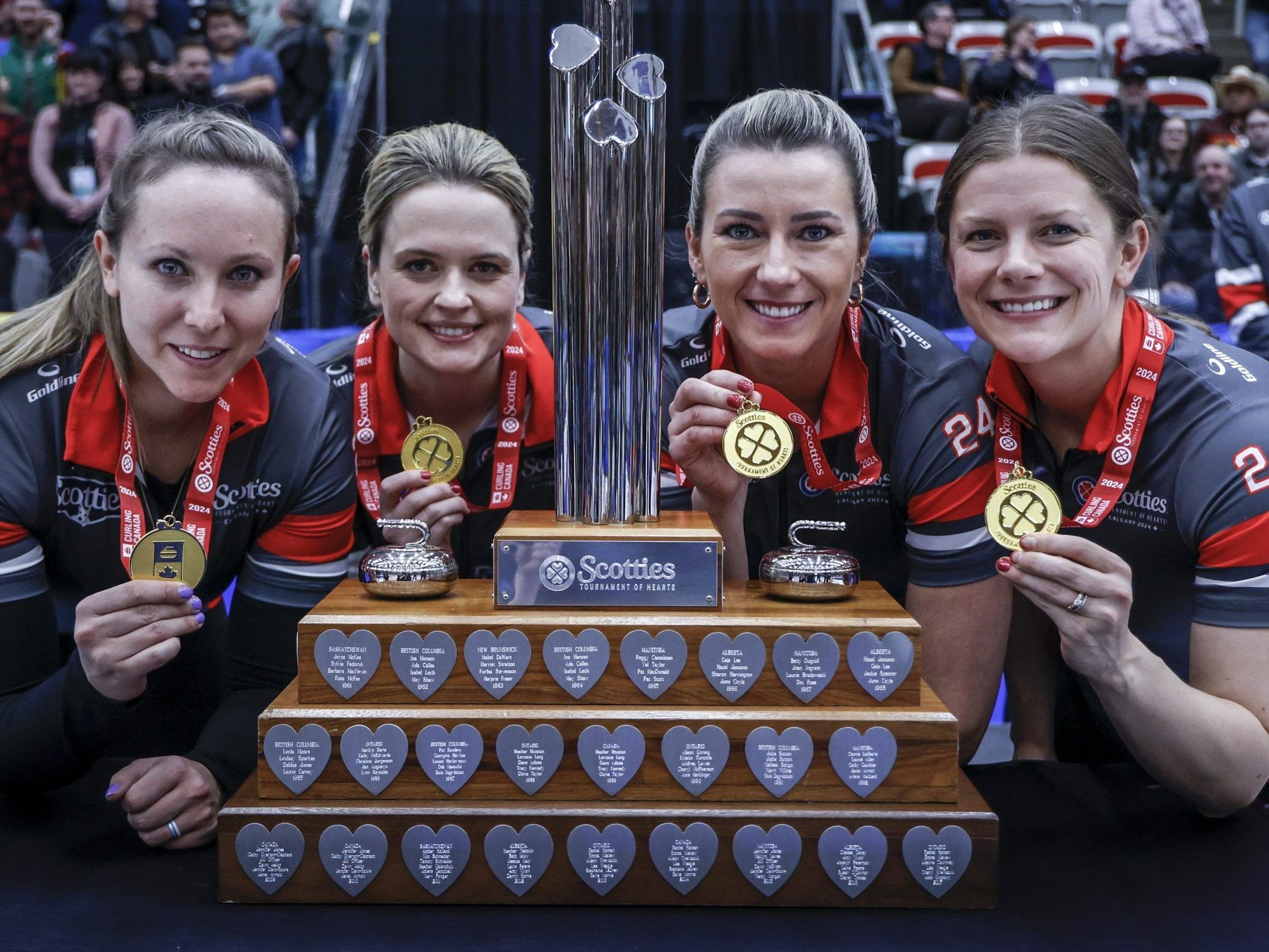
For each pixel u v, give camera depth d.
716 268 1.34
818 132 1.31
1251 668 1.23
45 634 1.34
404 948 0.95
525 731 1.04
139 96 4.59
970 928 0.99
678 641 1.05
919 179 5.00
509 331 1.53
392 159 1.47
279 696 1.10
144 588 1.08
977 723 1.41
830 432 1.50
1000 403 1.42
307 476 1.39
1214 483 1.27
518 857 1.02
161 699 1.71
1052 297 1.26
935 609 1.41
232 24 4.72
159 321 1.18
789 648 1.05
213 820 1.17
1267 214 3.31
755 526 1.59
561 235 1.14
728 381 1.26
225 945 0.95
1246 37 5.94
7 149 4.48
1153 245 1.55
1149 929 0.99
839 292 1.34
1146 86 5.27
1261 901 1.04
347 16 4.92
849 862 1.02
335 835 1.02
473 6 4.93
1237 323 3.37
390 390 1.62
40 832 1.20
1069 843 1.18
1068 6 5.89
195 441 1.39
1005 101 1.34
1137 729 1.17
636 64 1.09
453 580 1.15
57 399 1.33
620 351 1.14
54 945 0.95
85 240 1.63
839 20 5.12
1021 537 1.12
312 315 4.53
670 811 1.03
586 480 1.16
